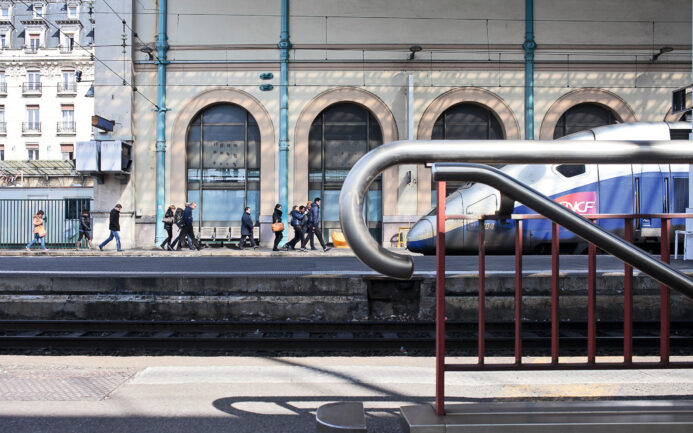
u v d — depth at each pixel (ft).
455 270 26.40
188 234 55.52
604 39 60.08
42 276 24.44
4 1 153.38
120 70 60.39
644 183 36.50
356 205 5.92
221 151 62.18
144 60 60.90
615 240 6.01
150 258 44.88
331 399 11.69
